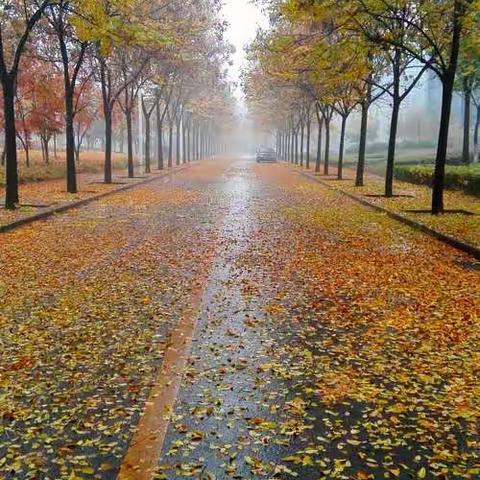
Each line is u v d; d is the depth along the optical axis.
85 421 4.32
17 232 13.13
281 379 5.05
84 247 11.19
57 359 5.50
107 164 27.66
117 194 23.08
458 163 34.34
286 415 4.41
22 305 7.23
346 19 14.34
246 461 3.78
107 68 27.56
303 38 15.43
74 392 4.80
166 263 9.70
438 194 15.66
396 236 12.62
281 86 33.69
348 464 3.77
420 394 4.76
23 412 4.45
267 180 32.44
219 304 7.30
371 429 4.21
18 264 9.59
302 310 7.06
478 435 4.13
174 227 13.96
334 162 51.25
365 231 13.32
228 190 25.42
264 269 9.25
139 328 6.36
